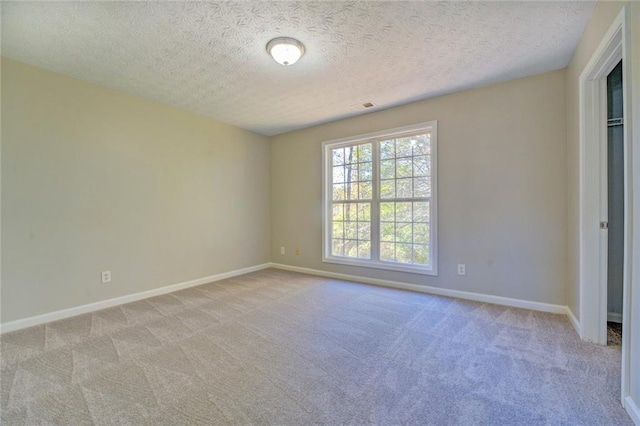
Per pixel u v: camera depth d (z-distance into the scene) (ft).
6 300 8.07
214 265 13.64
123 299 10.44
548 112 9.08
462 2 5.98
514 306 9.70
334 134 14.01
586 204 7.14
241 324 8.49
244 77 9.31
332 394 5.31
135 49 7.63
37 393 5.36
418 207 11.80
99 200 9.89
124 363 6.39
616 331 7.68
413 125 11.57
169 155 11.90
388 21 6.57
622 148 8.09
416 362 6.36
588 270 7.14
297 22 6.57
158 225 11.53
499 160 9.88
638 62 4.49
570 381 5.58
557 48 7.74
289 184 15.83
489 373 5.90
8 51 7.70
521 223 9.57
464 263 10.61
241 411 4.87
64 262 9.12
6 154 8.07
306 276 14.39
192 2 5.89
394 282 12.32
